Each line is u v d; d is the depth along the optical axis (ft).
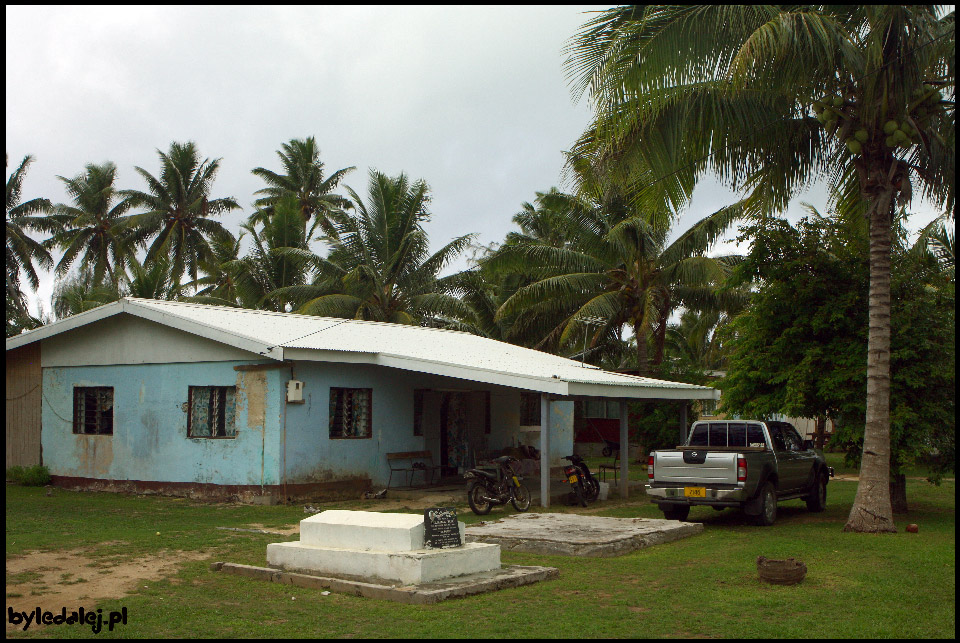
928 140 40.40
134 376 60.39
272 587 27.68
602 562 32.81
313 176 162.50
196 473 56.18
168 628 22.49
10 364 68.49
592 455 116.88
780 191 44.16
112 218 160.25
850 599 26.20
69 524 43.16
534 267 100.99
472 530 39.01
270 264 125.80
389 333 69.56
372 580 27.22
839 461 100.22
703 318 123.95
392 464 60.85
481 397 70.90
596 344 107.34
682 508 46.09
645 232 90.79
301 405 54.24
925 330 47.01
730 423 47.67
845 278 49.83
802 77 37.73
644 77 37.42
